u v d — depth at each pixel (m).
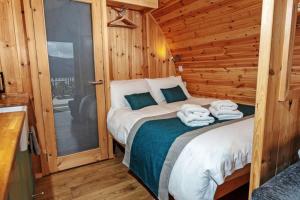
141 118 2.26
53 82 2.36
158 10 3.24
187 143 1.56
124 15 3.13
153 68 3.67
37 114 2.29
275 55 1.02
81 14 2.42
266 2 0.96
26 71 2.25
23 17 2.17
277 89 1.09
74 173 2.42
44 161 2.37
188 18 2.93
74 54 2.44
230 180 1.55
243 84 2.99
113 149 2.89
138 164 1.99
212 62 3.26
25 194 1.40
